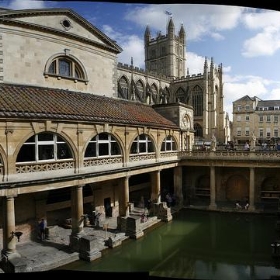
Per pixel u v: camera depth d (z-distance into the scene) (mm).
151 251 22938
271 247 23219
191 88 77250
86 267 19219
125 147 26188
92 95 29266
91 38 30406
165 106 37969
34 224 23344
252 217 31781
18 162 18000
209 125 76188
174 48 95688
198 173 38875
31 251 20547
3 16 23266
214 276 18141
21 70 24609
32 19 25297
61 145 20969
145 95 69062
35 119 18500
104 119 23484
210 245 23938
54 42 26984
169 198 34906
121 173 25500
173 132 35531
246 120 72250
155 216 30297
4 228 17750
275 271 18891
